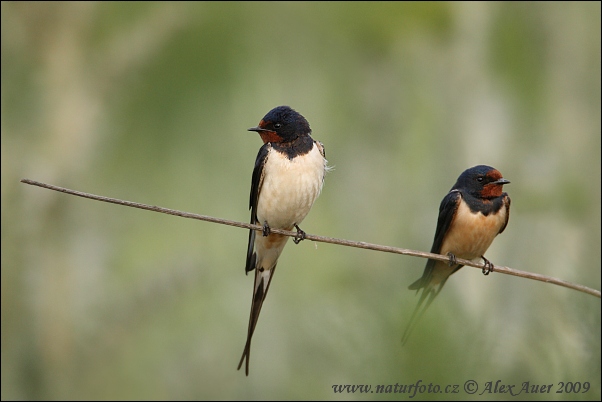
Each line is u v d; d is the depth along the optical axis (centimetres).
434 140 1470
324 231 1401
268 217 891
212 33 1291
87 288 1330
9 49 1393
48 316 1294
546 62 1505
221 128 1291
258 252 920
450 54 1473
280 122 880
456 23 1451
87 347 1275
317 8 1381
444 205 941
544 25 1506
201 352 1286
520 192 1425
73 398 1252
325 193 1447
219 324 1298
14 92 1387
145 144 1305
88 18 1377
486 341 482
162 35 1305
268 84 1346
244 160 1326
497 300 1099
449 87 1480
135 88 1309
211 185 1340
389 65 1488
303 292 1266
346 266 1309
